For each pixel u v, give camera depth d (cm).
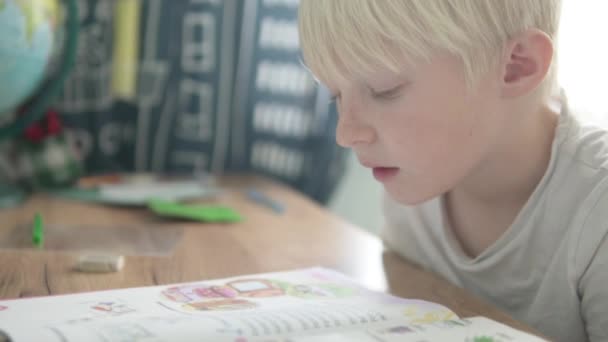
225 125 159
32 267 89
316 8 84
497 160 90
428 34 81
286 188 144
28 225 108
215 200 130
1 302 76
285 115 157
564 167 88
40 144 134
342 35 82
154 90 153
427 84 82
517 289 93
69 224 110
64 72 128
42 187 134
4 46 111
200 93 156
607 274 82
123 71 149
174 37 153
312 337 69
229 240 105
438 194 87
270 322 72
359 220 157
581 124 91
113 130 154
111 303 76
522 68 85
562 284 87
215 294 80
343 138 85
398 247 104
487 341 69
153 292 80
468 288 98
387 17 81
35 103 130
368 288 84
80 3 146
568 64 110
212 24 154
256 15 156
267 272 91
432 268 102
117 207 123
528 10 85
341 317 74
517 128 89
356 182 158
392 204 104
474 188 94
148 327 70
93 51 148
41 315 73
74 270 88
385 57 81
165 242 102
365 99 84
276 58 156
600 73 110
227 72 157
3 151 138
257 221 117
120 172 154
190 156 158
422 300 80
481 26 82
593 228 84
